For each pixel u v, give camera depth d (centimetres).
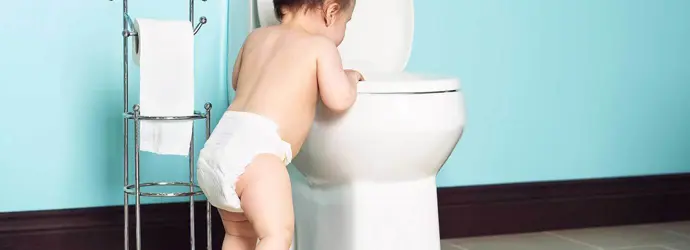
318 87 167
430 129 173
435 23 249
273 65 167
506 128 259
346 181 183
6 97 218
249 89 167
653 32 271
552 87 262
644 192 275
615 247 243
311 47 165
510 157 260
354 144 174
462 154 255
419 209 185
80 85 223
